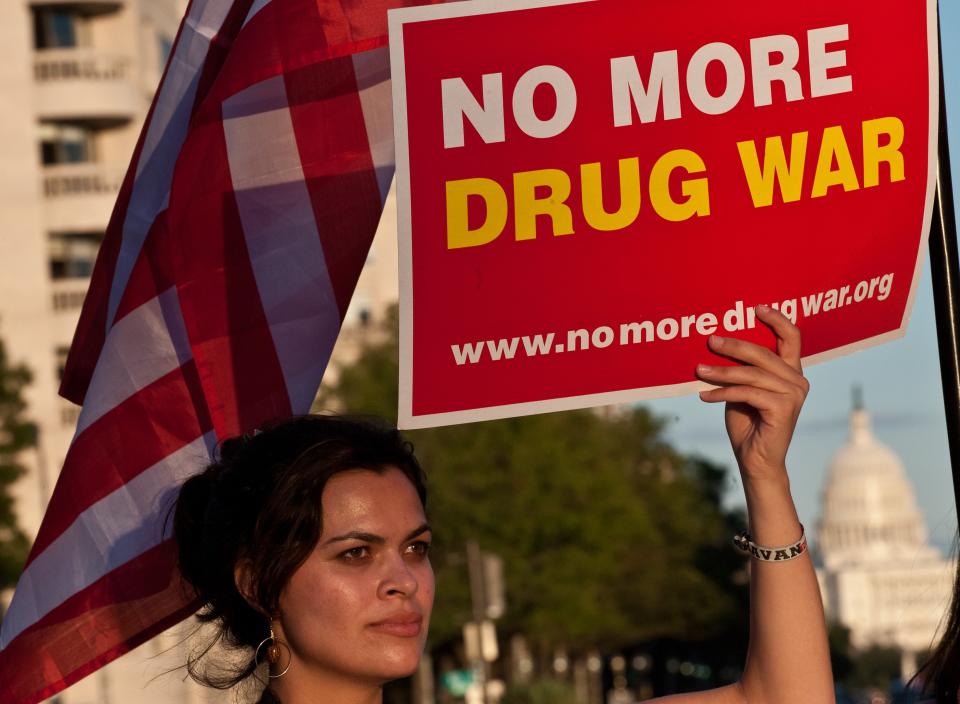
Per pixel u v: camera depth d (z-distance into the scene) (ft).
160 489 13.41
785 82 11.65
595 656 247.50
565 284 11.42
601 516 170.19
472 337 11.33
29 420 129.39
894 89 11.89
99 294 14.40
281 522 10.07
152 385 13.44
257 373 13.20
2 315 159.84
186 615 13.39
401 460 10.45
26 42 159.63
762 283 11.64
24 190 160.76
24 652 13.35
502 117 11.28
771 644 11.16
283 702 10.39
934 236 12.63
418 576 10.29
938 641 13.24
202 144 13.05
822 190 11.75
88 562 13.41
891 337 12.10
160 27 173.27
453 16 11.17
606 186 11.43
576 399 11.49
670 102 11.48
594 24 11.35
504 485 163.94
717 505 265.75
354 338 230.27
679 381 11.59
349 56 13.19
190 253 13.11
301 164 13.16
